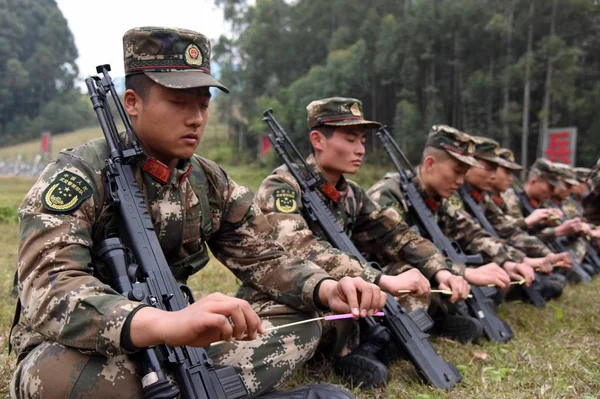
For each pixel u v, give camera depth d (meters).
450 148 4.06
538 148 25.58
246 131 43.41
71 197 1.93
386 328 2.99
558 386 2.74
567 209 8.27
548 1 25.12
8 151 59.03
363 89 31.72
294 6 41.62
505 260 4.43
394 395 2.69
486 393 2.70
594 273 7.38
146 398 1.76
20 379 1.93
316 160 3.48
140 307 1.71
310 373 2.98
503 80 25.28
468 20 27.52
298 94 32.53
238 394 2.01
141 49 2.03
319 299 2.35
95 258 2.08
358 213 3.67
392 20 31.00
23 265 1.83
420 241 3.60
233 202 2.46
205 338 1.64
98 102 2.16
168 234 2.20
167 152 2.11
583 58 26.48
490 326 3.77
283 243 2.94
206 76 2.05
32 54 71.00
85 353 1.83
